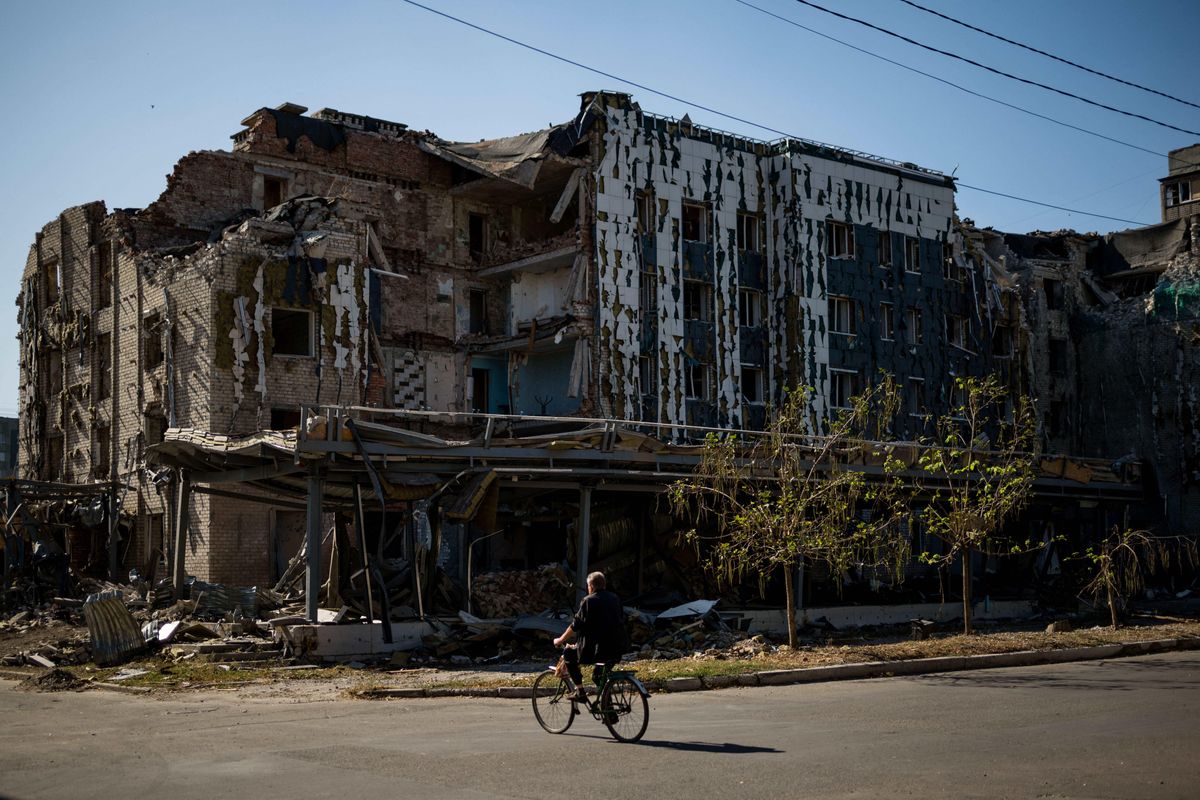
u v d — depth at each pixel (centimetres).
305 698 1574
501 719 1315
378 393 3712
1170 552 4184
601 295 4184
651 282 4359
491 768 962
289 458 2177
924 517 2480
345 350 3556
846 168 4878
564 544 3809
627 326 4241
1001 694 1475
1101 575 2705
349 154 4219
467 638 2112
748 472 2320
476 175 4369
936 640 2172
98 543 3872
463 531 2556
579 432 2373
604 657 1138
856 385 4800
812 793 837
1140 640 2202
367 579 2131
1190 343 5191
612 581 2762
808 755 1002
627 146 4334
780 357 4644
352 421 2102
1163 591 4038
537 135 4291
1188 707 1310
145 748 1118
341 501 2525
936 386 5062
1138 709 1297
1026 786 855
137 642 2091
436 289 4372
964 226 5391
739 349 4600
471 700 1537
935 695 1474
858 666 1759
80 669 1986
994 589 3531
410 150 4378
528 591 2631
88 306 4128
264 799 848
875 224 4953
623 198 4300
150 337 3697
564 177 4362
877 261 4956
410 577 2336
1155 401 5291
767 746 1059
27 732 1258
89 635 2206
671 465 2570
